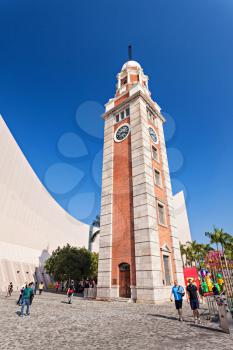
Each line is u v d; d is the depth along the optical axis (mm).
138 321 10062
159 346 6199
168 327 8766
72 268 35781
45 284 49750
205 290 17547
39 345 6312
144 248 19078
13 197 49438
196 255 49406
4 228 44438
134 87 28531
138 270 18781
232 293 11039
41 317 11273
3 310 13883
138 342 6629
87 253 39562
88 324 9406
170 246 22156
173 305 16203
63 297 26250
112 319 10594
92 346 6215
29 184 57562
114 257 21250
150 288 17531
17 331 8102
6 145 50656
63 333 7797
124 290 19609
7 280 38500
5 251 42438
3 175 47312
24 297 12133
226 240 43875
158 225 21281
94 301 20094
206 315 11391
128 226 21344
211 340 6832
